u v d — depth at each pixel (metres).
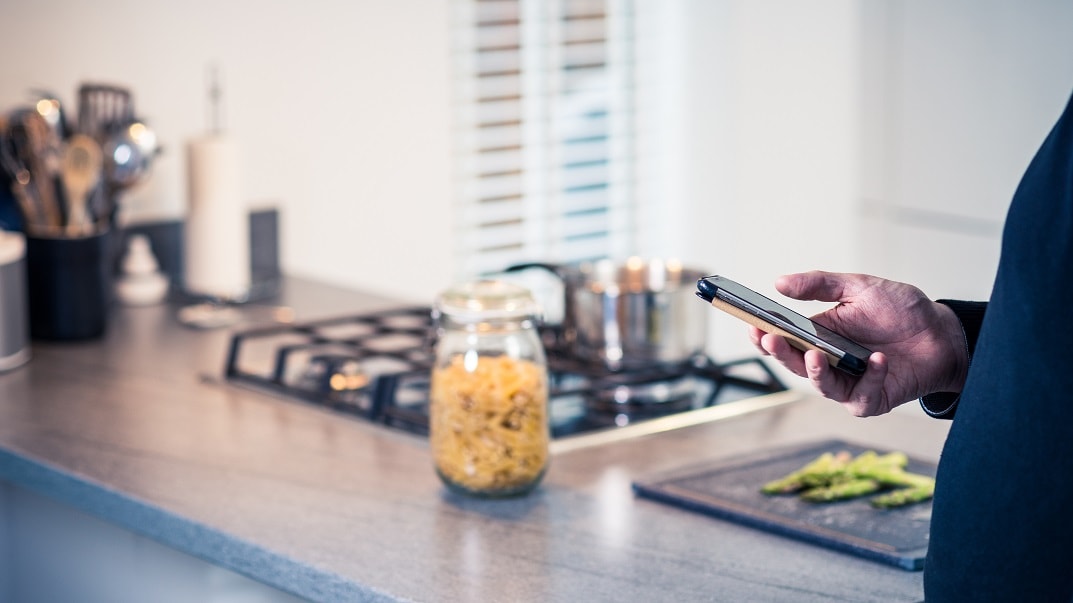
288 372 1.95
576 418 1.71
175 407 1.77
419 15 2.74
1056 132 0.94
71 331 2.10
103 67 2.35
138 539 1.56
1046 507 0.92
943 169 3.04
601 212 3.22
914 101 3.07
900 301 1.16
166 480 1.48
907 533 1.27
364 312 2.29
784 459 1.51
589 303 1.75
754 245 3.38
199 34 2.45
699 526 1.34
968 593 0.96
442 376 1.42
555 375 1.77
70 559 1.67
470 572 1.22
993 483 0.94
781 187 3.33
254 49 2.52
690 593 1.17
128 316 2.29
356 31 2.64
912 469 1.46
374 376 1.90
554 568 1.23
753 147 3.34
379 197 2.74
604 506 1.40
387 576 1.21
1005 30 2.89
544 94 3.04
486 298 1.42
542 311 1.48
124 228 2.40
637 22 3.21
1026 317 0.92
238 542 1.31
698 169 3.33
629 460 1.55
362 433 1.66
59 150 2.09
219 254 2.34
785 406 1.75
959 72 2.98
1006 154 2.92
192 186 2.33
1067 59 2.79
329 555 1.27
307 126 2.61
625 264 1.90
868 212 3.19
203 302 2.37
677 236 3.35
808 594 1.17
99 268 2.13
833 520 1.31
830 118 3.21
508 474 1.40
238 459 1.55
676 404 1.75
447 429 1.41
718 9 3.28
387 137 2.73
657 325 1.74
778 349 1.13
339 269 2.70
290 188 2.61
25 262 2.08
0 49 2.23
